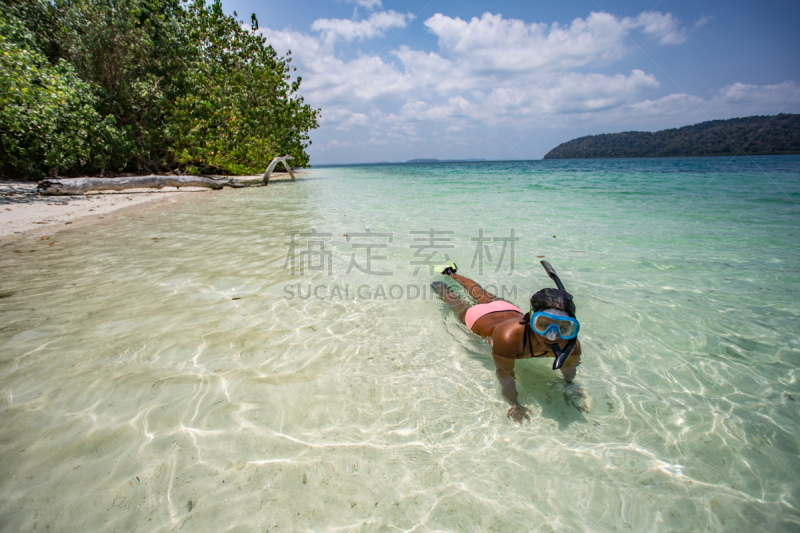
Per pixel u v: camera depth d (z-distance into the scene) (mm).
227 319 3484
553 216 8922
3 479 1774
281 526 1591
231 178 19281
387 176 33531
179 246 6152
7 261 5266
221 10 24125
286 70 29797
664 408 2332
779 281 4305
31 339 3068
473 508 1694
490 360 2848
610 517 1658
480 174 36094
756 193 13320
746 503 1715
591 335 3205
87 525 1570
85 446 1985
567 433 2143
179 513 1636
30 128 12758
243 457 1941
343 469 1885
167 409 2270
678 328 3283
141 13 16859
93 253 5711
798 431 2125
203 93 19844
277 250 5914
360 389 2498
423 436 2109
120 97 17188
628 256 5422
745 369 2701
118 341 3049
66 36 15922
